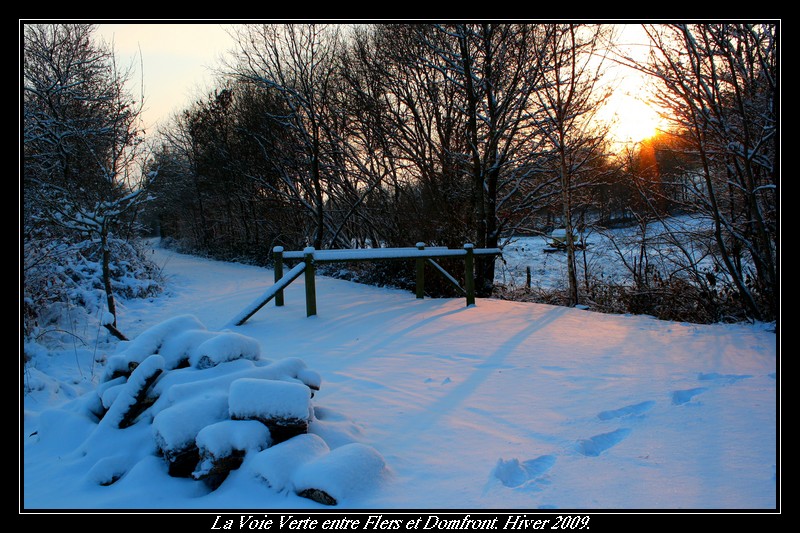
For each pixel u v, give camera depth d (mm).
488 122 12648
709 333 6789
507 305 9672
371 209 18016
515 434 3738
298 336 7621
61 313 7750
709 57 7621
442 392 4805
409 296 11078
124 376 3990
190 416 3172
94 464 3203
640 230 10719
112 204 8953
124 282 12023
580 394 4582
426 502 2771
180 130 33438
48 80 12547
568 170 12312
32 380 5012
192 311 10219
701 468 3039
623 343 6477
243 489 2873
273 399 3203
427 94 15078
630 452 3322
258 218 25703
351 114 17797
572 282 9938
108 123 11008
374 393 4809
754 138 7938
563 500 2738
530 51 11688
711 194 7832
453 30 12953
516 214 13977
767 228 7918
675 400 4375
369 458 3029
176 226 45375
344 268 16344
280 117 18562
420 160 15180
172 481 2979
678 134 8914
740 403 4102
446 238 12914
